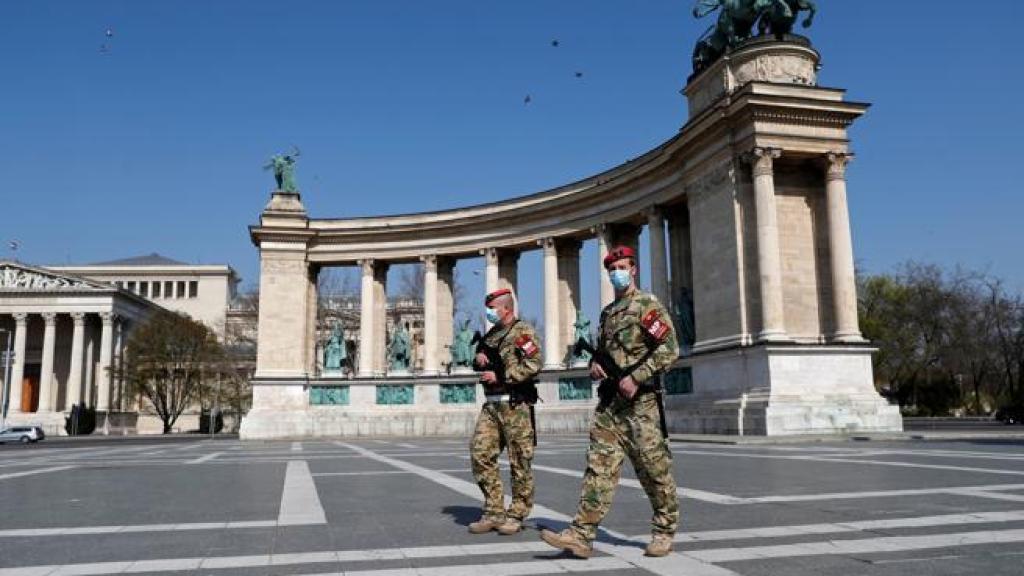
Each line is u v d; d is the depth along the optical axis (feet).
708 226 136.56
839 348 120.57
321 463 75.92
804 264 130.21
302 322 195.93
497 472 31.07
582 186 176.35
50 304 378.53
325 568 24.13
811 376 118.83
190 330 346.13
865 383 121.08
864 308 301.22
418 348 305.53
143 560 25.70
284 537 30.01
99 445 175.52
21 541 29.84
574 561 24.79
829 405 116.47
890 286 299.99
